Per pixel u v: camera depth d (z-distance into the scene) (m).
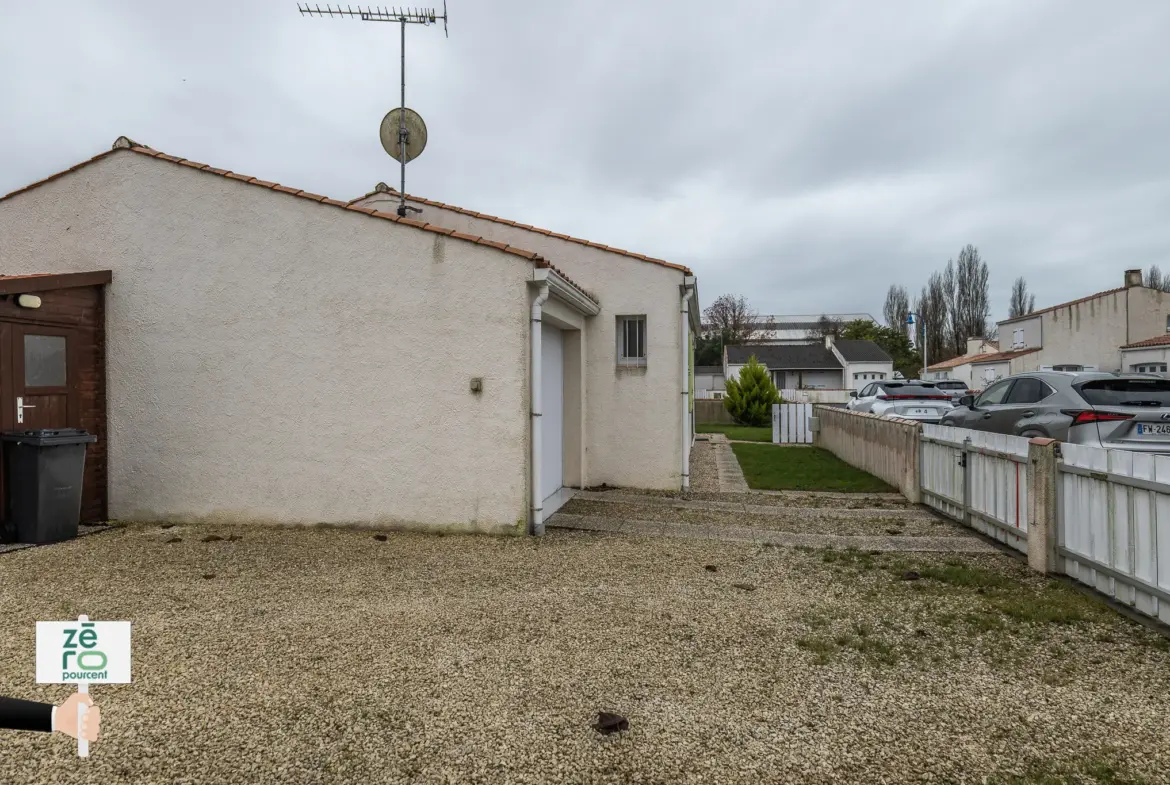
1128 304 35.75
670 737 3.22
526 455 7.44
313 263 7.75
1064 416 8.01
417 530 7.56
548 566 6.16
